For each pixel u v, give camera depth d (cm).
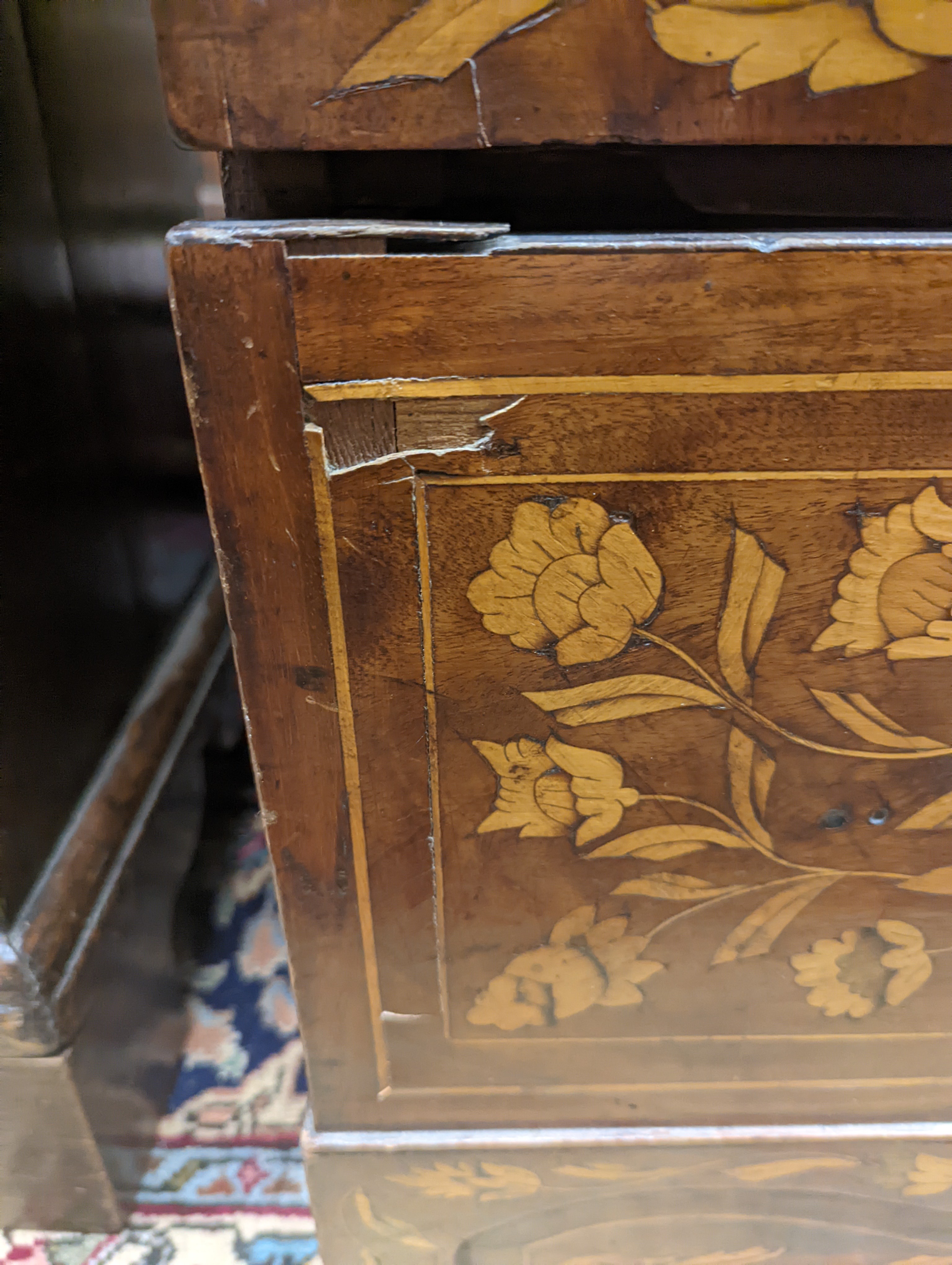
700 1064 64
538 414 42
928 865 56
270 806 53
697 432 42
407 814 54
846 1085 65
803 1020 62
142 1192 80
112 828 77
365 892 56
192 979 99
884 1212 69
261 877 112
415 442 43
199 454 43
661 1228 71
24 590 66
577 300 40
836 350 41
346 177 45
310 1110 66
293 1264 75
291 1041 93
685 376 41
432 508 44
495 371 41
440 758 52
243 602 47
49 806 70
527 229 47
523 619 47
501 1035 62
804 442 43
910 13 36
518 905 57
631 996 61
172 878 90
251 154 43
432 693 49
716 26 36
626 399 42
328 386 41
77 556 75
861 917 58
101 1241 77
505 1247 72
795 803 53
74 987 68
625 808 53
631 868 56
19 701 65
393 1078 64
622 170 45
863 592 47
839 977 60
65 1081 68
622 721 50
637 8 36
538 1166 66
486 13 36
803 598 47
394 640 48
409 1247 71
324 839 54
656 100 37
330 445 43
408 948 59
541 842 55
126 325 85
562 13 36
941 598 47
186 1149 84
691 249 39
